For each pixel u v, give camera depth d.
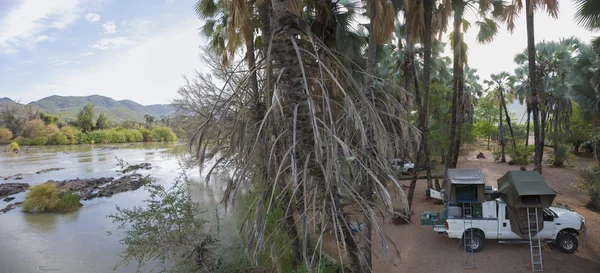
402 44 20.12
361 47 11.69
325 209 3.34
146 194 23.44
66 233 15.03
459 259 9.15
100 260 11.73
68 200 19.72
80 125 90.81
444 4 13.09
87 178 31.00
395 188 3.79
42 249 13.06
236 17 7.00
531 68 11.62
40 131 76.88
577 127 30.58
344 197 3.76
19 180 30.30
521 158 27.38
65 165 40.66
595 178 14.07
